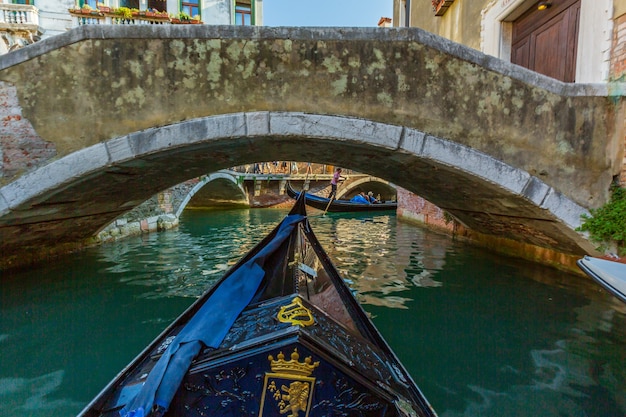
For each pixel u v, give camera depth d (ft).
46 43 12.04
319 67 12.85
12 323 12.14
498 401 7.97
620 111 12.56
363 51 12.87
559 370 9.21
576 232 12.98
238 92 12.73
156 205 32.76
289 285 8.90
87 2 37.17
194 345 5.59
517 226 17.60
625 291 8.80
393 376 6.15
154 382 5.02
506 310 12.93
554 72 16.88
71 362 9.73
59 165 12.23
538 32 17.99
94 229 22.11
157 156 13.11
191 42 12.49
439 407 7.78
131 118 12.47
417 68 12.99
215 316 6.47
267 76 12.76
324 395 5.19
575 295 14.29
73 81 12.26
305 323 5.81
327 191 68.23
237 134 12.60
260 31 12.57
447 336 11.00
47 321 12.31
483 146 13.19
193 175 19.06
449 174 14.24
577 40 15.30
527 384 8.59
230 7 43.65
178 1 41.60
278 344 5.14
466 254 21.35
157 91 12.51
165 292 15.11
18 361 9.78
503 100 13.12
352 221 40.65
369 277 16.99
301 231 14.87
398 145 12.94
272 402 5.15
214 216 48.98
